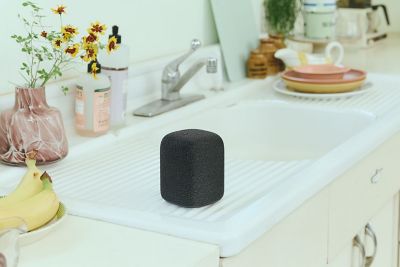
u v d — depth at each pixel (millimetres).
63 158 1748
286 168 1746
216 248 1303
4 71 1843
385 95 2518
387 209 2314
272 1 2996
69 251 1281
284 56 2744
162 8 2426
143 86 2287
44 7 1931
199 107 2336
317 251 1731
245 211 1438
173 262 1243
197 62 2240
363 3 3467
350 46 3418
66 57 1991
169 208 1487
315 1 3109
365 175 2002
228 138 2404
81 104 1925
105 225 1396
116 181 1651
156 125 2135
